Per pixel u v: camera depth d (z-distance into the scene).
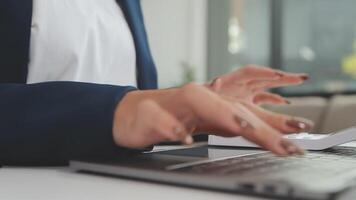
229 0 4.14
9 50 0.56
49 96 0.41
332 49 3.79
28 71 0.62
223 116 0.32
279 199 0.26
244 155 0.43
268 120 0.40
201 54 4.16
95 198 0.28
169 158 0.41
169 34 4.15
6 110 0.41
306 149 0.56
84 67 0.73
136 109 0.36
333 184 0.26
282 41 3.99
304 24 3.90
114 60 0.78
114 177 0.35
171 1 4.14
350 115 1.95
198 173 0.31
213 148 0.58
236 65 4.15
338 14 3.77
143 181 0.33
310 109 2.10
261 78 0.56
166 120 0.32
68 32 0.69
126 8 0.84
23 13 0.57
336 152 0.54
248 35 4.11
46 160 0.41
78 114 0.39
